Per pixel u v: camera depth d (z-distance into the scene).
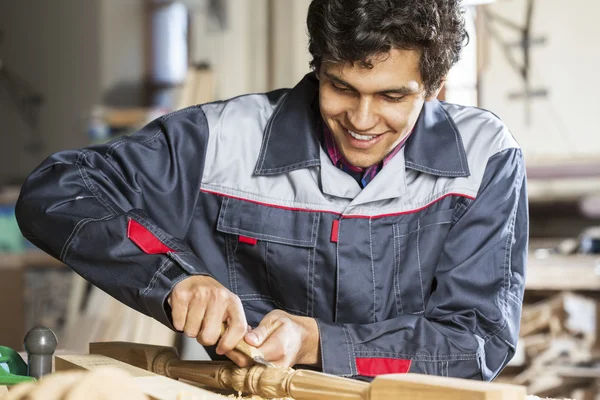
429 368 1.30
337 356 1.28
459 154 1.46
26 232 1.42
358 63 1.20
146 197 1.46
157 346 1.37
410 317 1.34
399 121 1.27
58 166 1.42
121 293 1.30
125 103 8.31
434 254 1.46
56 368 1.25
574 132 5.57
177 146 1.48
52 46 8.77
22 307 4.61
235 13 6.82
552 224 5.11
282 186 1.48
